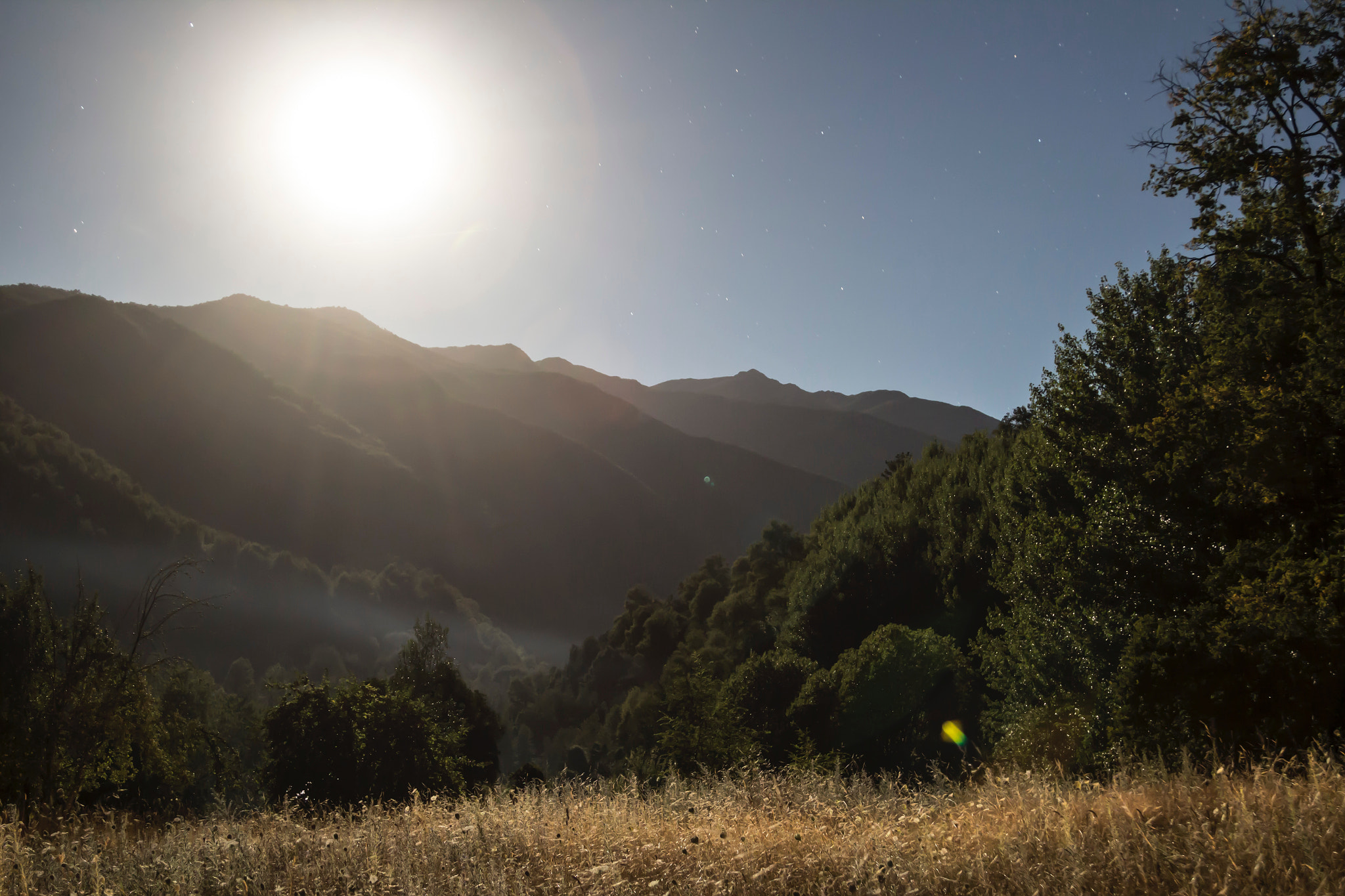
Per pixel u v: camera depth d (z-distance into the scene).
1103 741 11.18
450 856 4.72
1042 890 3.33
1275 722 7.87
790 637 43.69
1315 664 7.96
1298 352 12.96
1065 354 21.98
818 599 42.62
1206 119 13.40
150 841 5.70
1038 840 3.92
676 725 31.25
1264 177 12.80
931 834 4.30
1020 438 25.72
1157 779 5.28
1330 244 12.58
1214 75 12.84
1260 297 13.52
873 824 4.78
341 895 4.26
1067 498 22.09
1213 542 16.31
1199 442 15.15
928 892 3.55
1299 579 9.82
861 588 40.66
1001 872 3.64
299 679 21.78
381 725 20.94
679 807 6.04
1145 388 19.59
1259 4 12.67
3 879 4.65
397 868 4.46
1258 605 9.38
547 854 4.66
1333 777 4.37
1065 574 19.47
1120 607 17.95
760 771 6.94
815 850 4.35
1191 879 3.22
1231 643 8.67
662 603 107.81
